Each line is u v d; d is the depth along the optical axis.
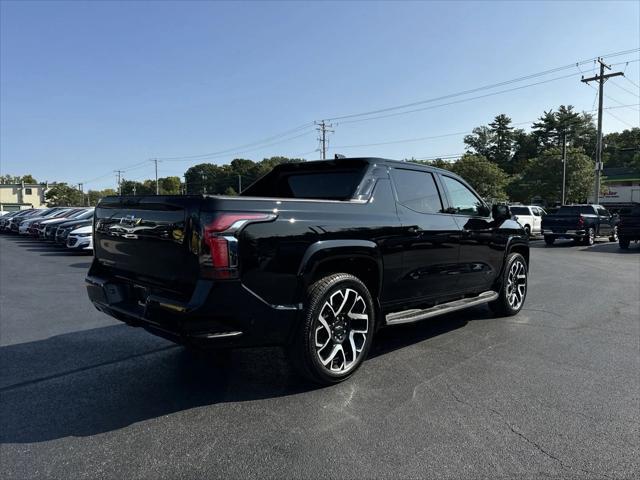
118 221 3.91
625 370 4.15
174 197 3.32
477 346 4.86
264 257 3.26
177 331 3.14
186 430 3.04
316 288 3.60
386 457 2.71
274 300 3.34
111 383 3.88
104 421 3.18
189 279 3.21
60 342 5.08
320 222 3.64
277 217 3.37
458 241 5.07
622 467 2.61
